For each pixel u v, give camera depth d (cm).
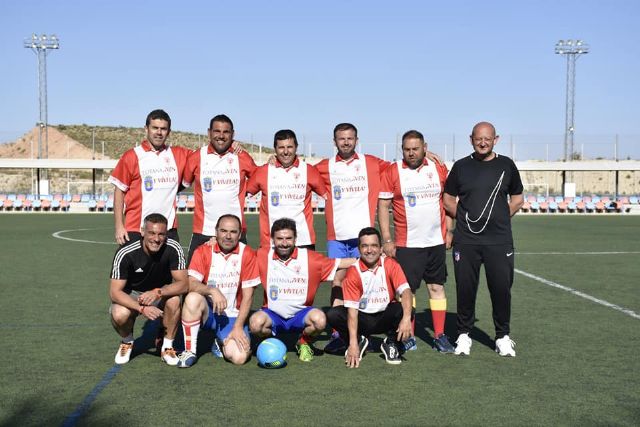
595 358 563
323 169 668
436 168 617
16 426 396
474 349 602
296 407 432
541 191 5450
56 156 7388
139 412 421
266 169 649
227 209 645
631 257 1400
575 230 2316
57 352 579
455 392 466
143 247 541
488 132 563
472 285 579
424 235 609
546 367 534
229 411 424
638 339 635
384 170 633
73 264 1239
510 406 437
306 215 653
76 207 3725
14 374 510
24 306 803
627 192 6016
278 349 527
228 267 563
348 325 547
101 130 9188
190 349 540
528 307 806
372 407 433
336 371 523
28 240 1788
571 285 991
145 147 622
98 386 479
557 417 416
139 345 615
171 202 634
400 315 557
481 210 570
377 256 544
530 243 1756
